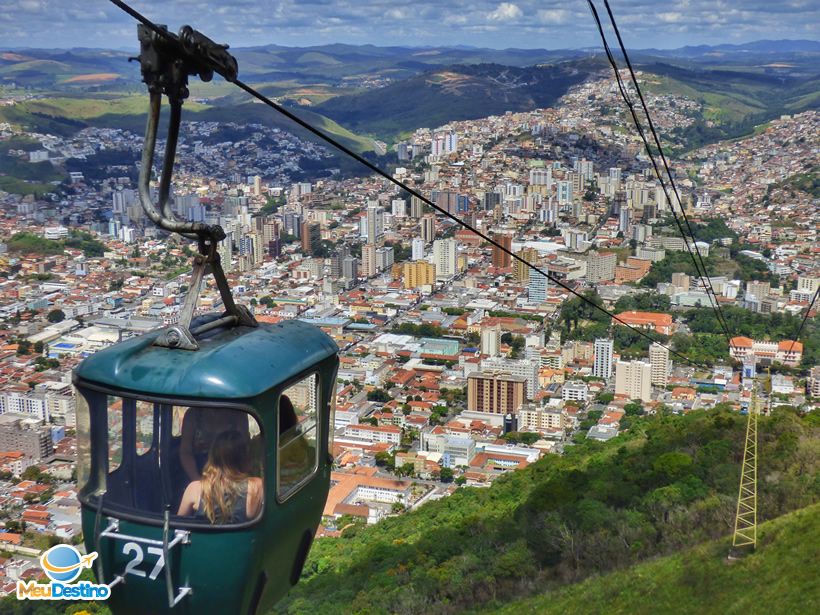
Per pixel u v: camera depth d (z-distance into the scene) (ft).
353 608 161.99
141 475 28.27
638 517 176.35
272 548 29.76
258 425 28.22
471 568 171.01
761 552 145.69
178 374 27.96
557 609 152.46
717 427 228.63
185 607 28.40
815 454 191.31
